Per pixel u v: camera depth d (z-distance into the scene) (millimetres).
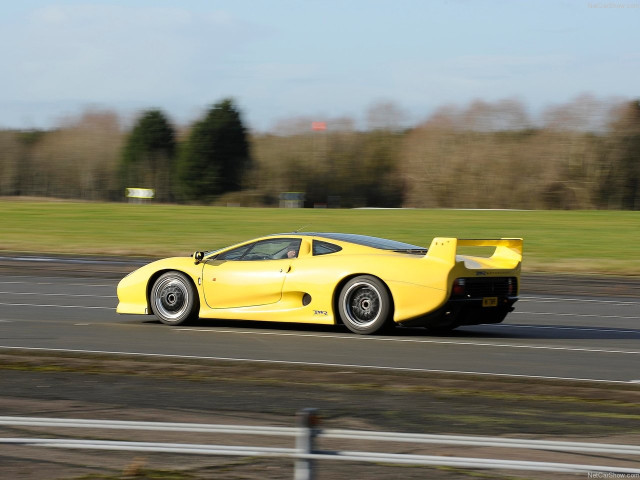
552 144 177000
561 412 13539
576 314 29469
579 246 64750
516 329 24891
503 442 10297
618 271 48906
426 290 21297
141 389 15070
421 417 13062
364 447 11062
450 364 18016
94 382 15680
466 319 22219
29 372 16594
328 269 22328
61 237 70625
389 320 21828
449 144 187250
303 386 15461
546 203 177250
